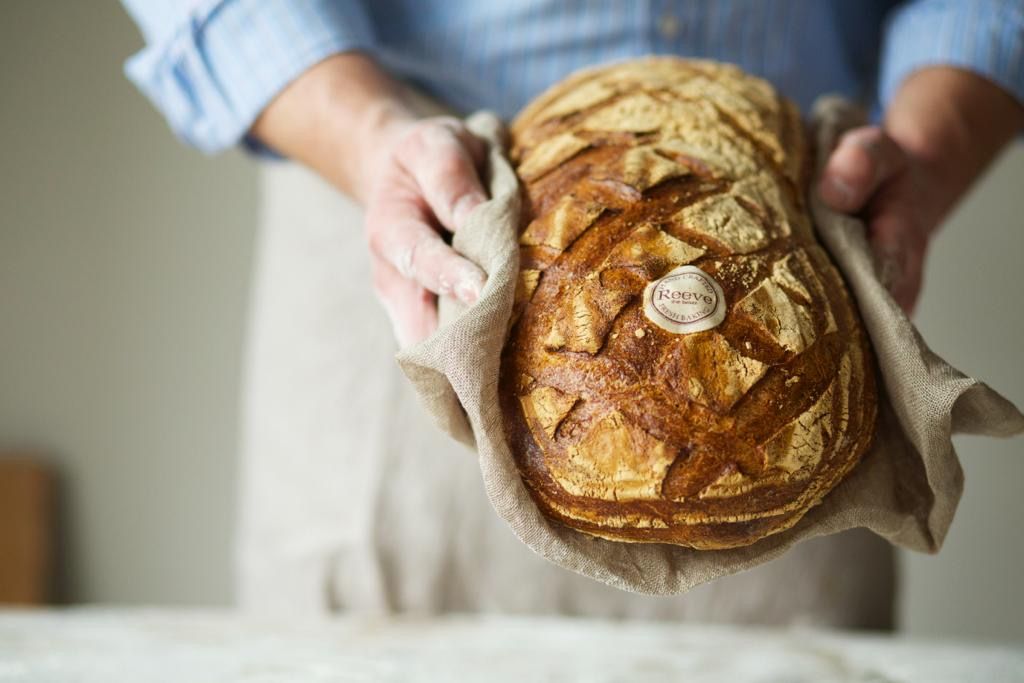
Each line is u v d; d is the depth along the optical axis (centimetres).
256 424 119
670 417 55
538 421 57
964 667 82
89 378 199
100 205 198
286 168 117
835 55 104
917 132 85
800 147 69
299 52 81
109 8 196
